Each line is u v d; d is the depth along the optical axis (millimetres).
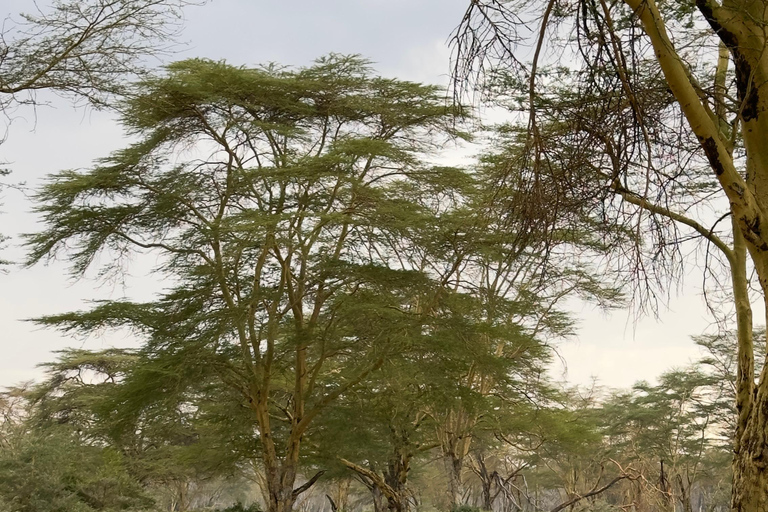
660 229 5512
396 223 18062
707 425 32156
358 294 19797
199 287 19312
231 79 18250
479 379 23969
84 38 8352
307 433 22578
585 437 24672
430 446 23922
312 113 20047
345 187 18844
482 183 17547
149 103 16484
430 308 19250
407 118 20109
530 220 5414
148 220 19500
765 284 5875
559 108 5934
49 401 32812
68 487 19703
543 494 46406
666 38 5422
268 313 19547
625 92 5316
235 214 17656
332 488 43938
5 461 18359
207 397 23203
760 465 6457
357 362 19859
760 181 5898
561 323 23141
